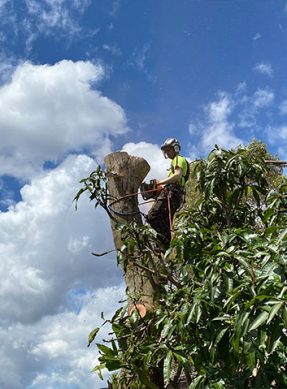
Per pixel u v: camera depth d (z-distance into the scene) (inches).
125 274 214.2
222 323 143.0
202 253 172.2
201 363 148.5
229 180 202.7
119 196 224.1
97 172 202.2
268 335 122.4
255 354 125.7
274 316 118.5
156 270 192.7
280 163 222.1
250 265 142.6
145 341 173.3
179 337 163.5
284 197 184.9
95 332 187.0
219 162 205.9
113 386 188.4
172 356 152.6
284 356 134.0
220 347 142.4
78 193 200.7
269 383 133.5
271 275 128.2
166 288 195.3
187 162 239.8
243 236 156.6
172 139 244.5
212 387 138.3
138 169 229.9
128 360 171.6
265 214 180.7
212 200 211.8
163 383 192.9
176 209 235.5
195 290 157.5
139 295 193.0
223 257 149.3
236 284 144.6
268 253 139.1
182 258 178.1
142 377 170.1
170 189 234.4
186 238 176.9
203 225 209.0
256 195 205.5
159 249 202.2
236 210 217.5
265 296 116.2
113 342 179.3
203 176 208.4
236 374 141.6
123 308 190.4
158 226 233.0
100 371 173.0
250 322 121.3
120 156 230.4
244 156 205.9
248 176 205.8
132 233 192.4
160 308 176.4
